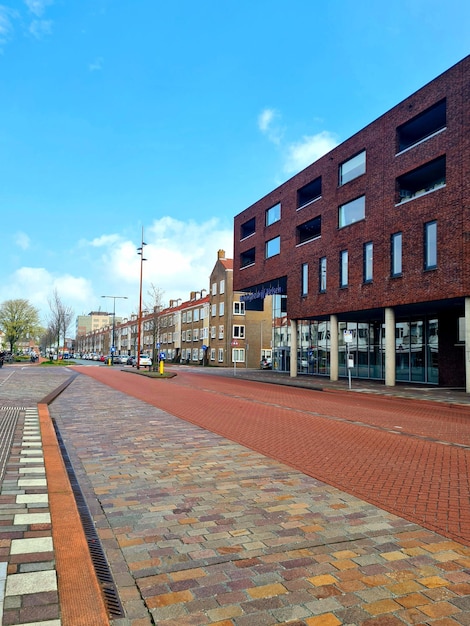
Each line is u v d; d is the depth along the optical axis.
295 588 3.57
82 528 4.46
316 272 29.88
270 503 5.54
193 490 6.03
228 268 59.84
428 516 5.15
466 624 3.12
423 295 21.42
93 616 3.03
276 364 44.34
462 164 19.64
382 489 6.13
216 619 3.17
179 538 4.51
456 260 19.77
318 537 4.55
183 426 11.02
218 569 3.88
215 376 33.28
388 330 23.95
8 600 3.18
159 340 83.69
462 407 16.09
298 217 32.03
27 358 85.75
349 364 22.56
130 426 10.96
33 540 4.14
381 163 24.44
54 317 68.38
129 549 4.27
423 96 21.94
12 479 6.02
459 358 24.59
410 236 22.33
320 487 6.20
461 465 7.45
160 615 3.21
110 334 135.50
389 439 9.67
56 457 7.25
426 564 3.99
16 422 10.62
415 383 26.77
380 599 3.42
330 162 28.77
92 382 25.73
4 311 89.56
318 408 14.91
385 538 4.54
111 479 6.52
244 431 10.37
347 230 27.02
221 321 60.28
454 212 19.92
